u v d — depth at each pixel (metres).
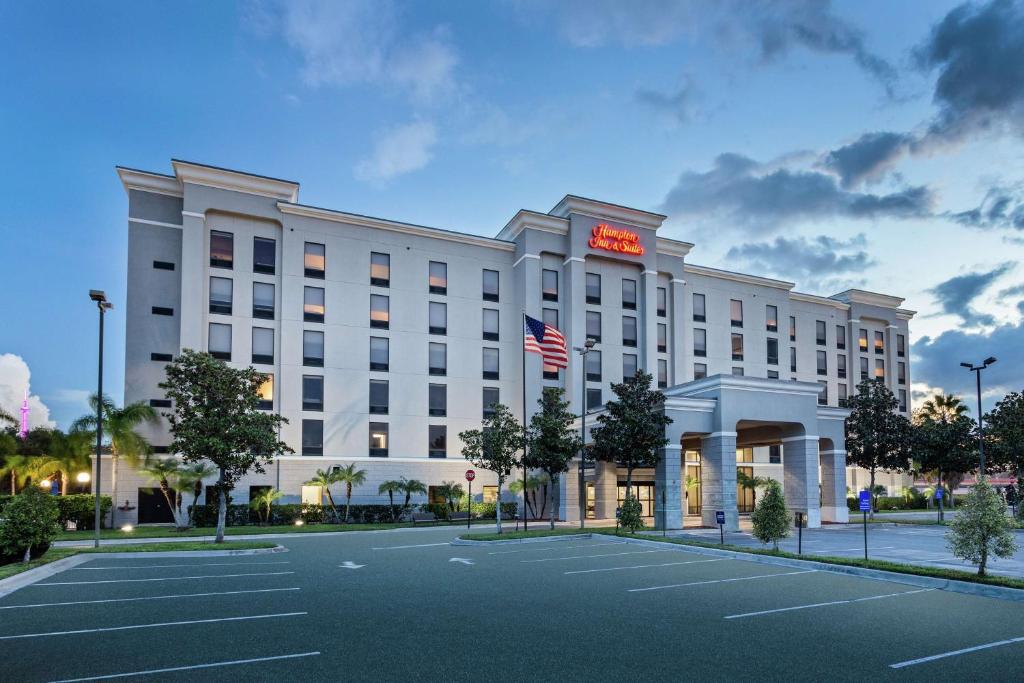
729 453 33.03
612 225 48.16
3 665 9.02
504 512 41.88
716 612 12.75
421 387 43.03
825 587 15.83
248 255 39.84
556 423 30.55
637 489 46.53
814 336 59.97
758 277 56.34
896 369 64.19
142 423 37.03
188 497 36.25
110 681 8.34
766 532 21.12
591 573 18.08
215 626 11.36
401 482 39.66
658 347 50.22
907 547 24.19
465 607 13.11
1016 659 9.55
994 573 16.97
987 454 38.38
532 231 46.22
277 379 39.41
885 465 42.16
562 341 34.66
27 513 19.06
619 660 9.29
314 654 9.54
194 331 37.47
